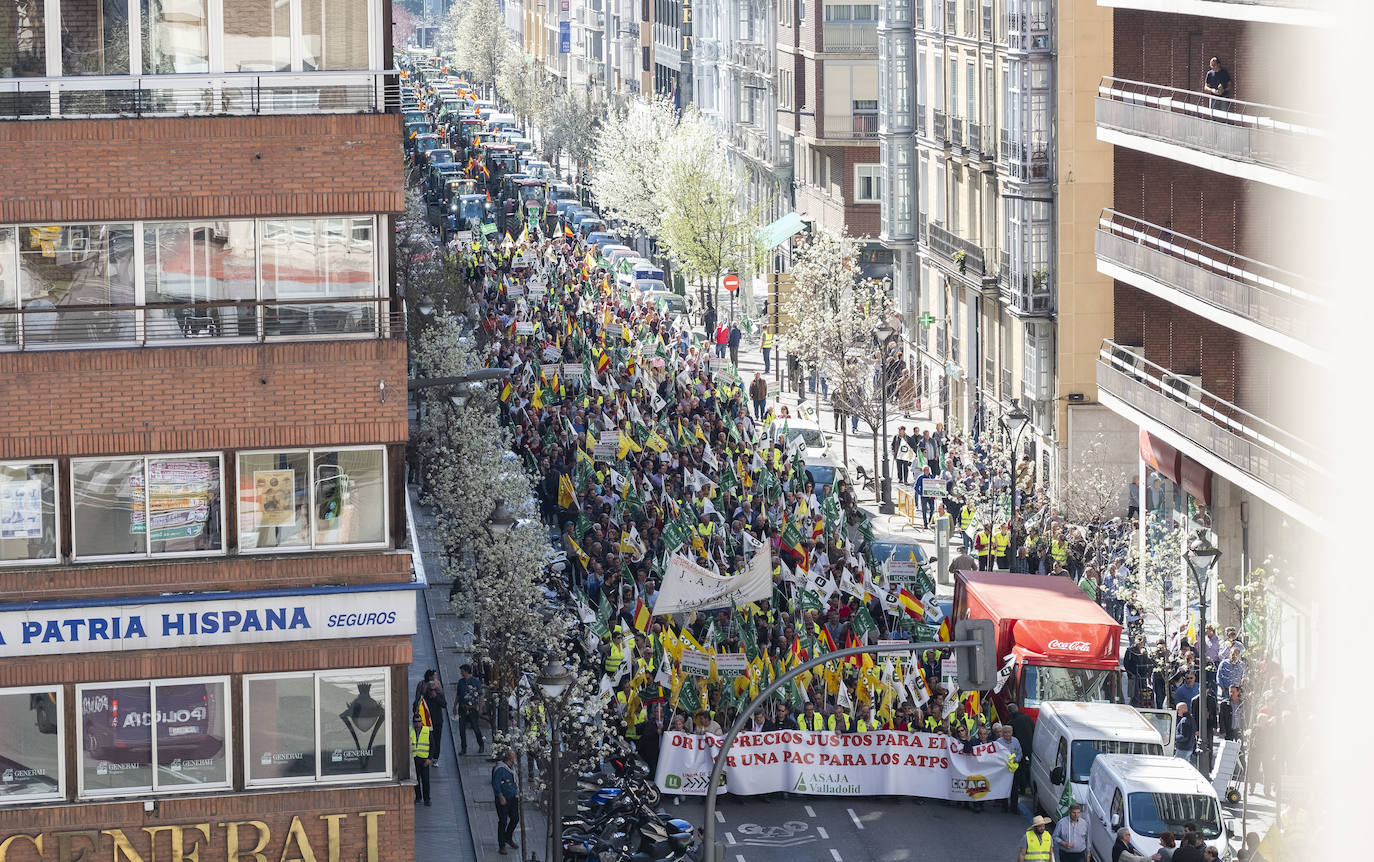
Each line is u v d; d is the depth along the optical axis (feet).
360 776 122.83
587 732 143.95
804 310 303.89
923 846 148.66
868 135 380.58
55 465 118.42
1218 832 137.28
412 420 274.98
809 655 167.22
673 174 390.83
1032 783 160.15
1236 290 194.39
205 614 119.75
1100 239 232.94
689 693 161.68
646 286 415.44
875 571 191.93
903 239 338.34
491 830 149.89
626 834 143.02
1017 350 273.13
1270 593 187.52
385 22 120.88
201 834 121.08
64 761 119.65
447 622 205.67
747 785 158.20
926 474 251.80
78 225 117.70
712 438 242.58
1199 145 201.57
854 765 159.12
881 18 340.18
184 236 118.83
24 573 118.32
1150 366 228.43
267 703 121.49
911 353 340.80
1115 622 167.12
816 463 248.52
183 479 119.85
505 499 191.42
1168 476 215.10
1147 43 226.79
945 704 164.55
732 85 494.18
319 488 121.29
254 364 119.44
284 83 119.14
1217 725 168.66
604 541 200.13
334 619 121.19
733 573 194.49
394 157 119.55
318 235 120.06
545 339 295.69
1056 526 209.15
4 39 117.08
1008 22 263.70
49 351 117.50
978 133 290.76
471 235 453.99
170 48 118.42
